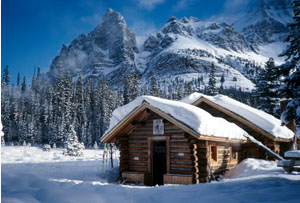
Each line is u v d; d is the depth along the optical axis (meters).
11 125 91.75
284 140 16.55
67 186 6.35
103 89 111.81
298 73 8.77
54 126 75.44
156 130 13.25
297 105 8.63
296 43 9.37
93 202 5.02
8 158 23.92
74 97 102.69
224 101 17.69
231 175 13.12
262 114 18.17
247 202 5.78
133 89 82.62
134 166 13.86
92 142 82.31
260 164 13.33
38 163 19.28
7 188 4.56
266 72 30.95
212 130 11.79
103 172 14.83
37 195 4.61
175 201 6.19
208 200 6.02
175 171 12.30
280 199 5.89
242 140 14.38
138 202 6.02
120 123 13.23
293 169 10.93
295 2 9.72
